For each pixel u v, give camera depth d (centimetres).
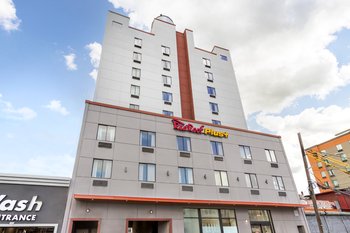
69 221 1325
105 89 2303
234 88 3169
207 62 3216
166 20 3391
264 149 2405
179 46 3195
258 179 2153
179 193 1725
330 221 2355
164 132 1962
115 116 1827
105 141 1681
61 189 1417
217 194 1869
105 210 1446
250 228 1853
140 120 1912
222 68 3278
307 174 1658
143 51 2775
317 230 2212
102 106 1819
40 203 1331
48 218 1310
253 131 2455
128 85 2450
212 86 3009
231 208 1870
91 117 1730
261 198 2047
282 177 2314
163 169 1775
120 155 1675
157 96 2548
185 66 3056
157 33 3038
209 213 1773
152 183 1670
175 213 1638
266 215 2012
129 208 1520
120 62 2550
